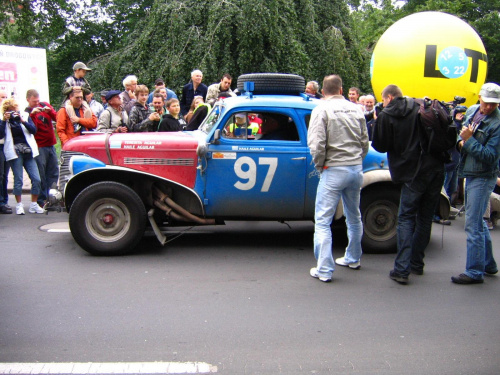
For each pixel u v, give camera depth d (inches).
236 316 166.7
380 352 143.5
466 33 375.9
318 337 152.3
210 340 148.9
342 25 687.7
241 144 231.5
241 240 264.1
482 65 380.5
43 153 327.6
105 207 228.1
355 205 209.2
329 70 613.9
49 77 946.1
